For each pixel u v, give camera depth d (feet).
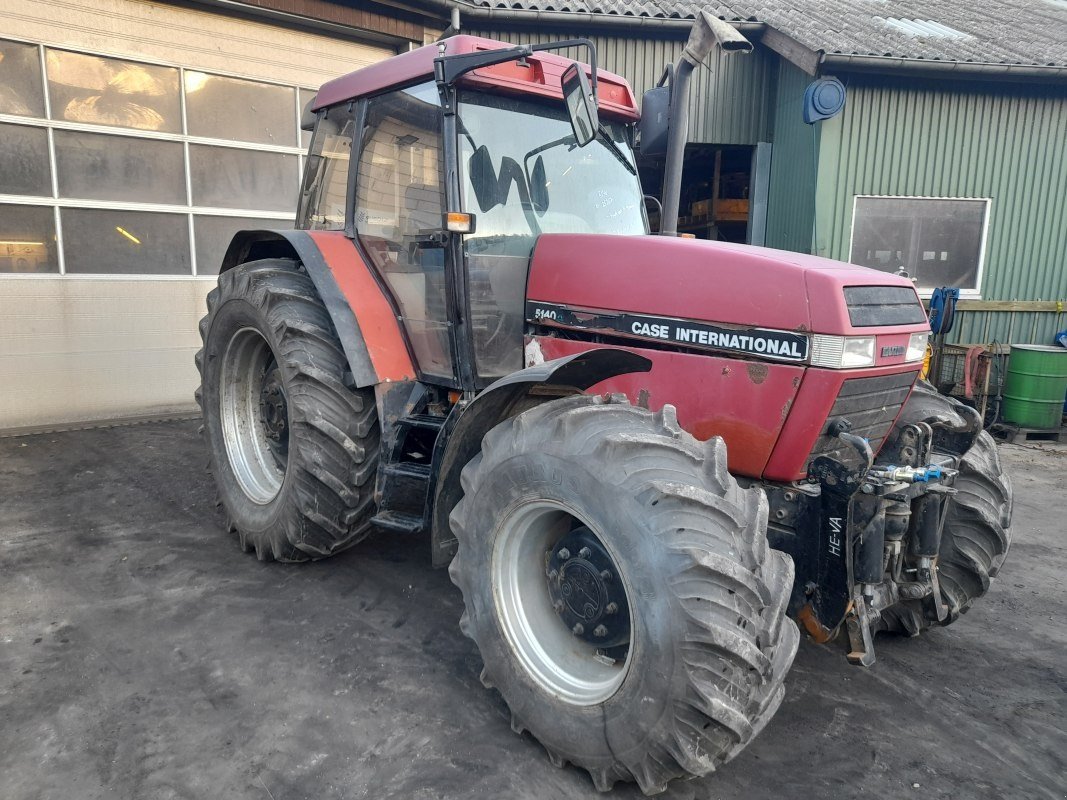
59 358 18.58
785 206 27.12
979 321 26.89
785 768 7.11
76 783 6.51
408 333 10.18
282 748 7.06
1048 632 10.23
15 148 17.48
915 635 9.71
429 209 9.41
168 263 20.15
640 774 6.16
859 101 25.03
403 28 23.11
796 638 6.61
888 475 7.08
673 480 6.09
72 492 14.10
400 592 10.48
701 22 9.61
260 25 20.93
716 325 7.68
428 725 7.48
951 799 6.74
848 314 7.08
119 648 8.75
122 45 18.69
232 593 10.24
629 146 11.16
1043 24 30.14
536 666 7.09
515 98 9.62
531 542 7.36
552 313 9.05
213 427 12.09
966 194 26.03
